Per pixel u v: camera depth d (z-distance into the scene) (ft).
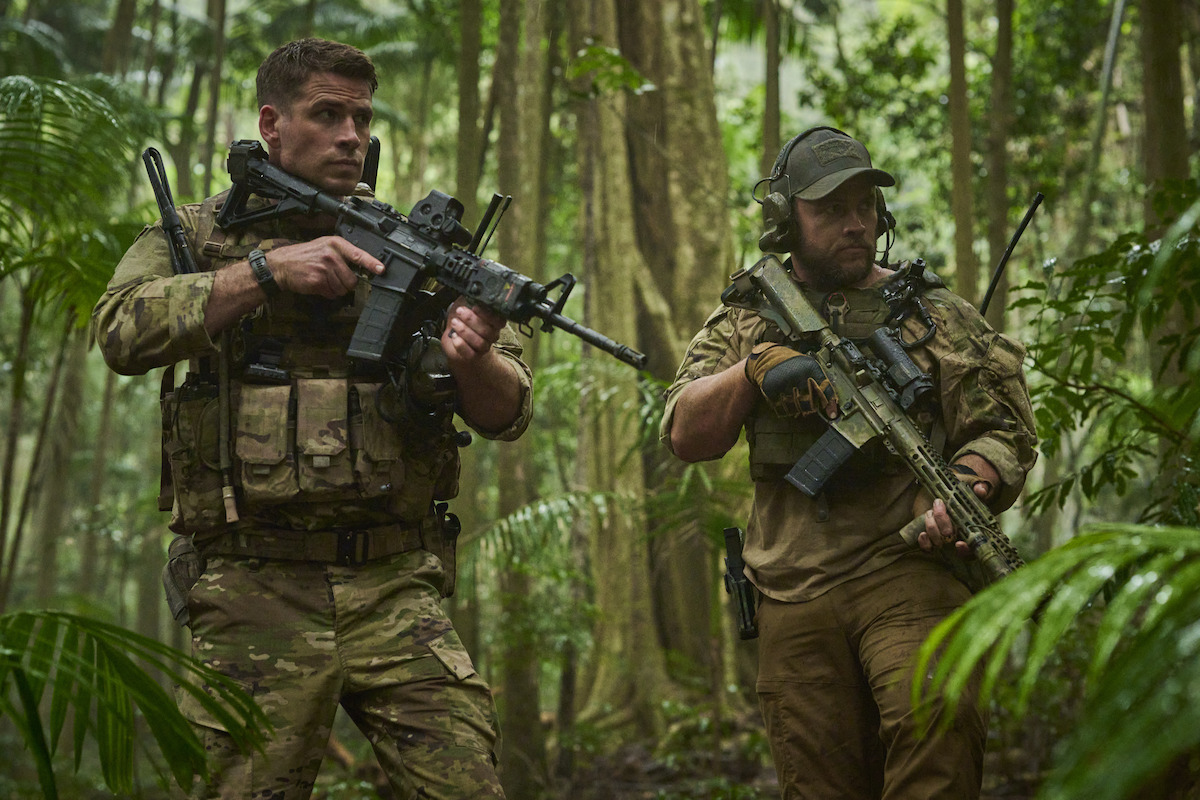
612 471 24.88
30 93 11.86
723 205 27.78
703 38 28.55
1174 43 16.35
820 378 8.48
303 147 7.95
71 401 35.19
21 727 4.78
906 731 7.85
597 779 20.45
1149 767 2.97
